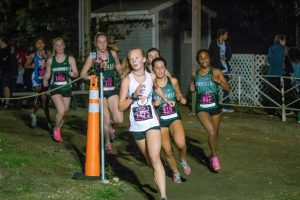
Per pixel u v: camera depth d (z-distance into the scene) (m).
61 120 10.68
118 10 18.27
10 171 7.92
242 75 15.84
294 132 12.44
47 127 12.37
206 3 21.56
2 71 14.77
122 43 18.36
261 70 15.70
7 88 14.80
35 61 12.19
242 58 16.02
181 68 18.70
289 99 14.41
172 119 8.17
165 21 18.16
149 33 17.97
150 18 17.92
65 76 10.50
